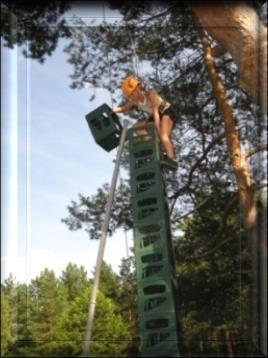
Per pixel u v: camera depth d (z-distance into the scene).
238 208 7.19
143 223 5.41
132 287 7.01
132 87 6.14
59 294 6.83
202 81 7.17
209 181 7.39
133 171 5.64
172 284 5.20
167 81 7.16
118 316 6.80
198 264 7.33
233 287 7.13
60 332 6.52
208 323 7.00
